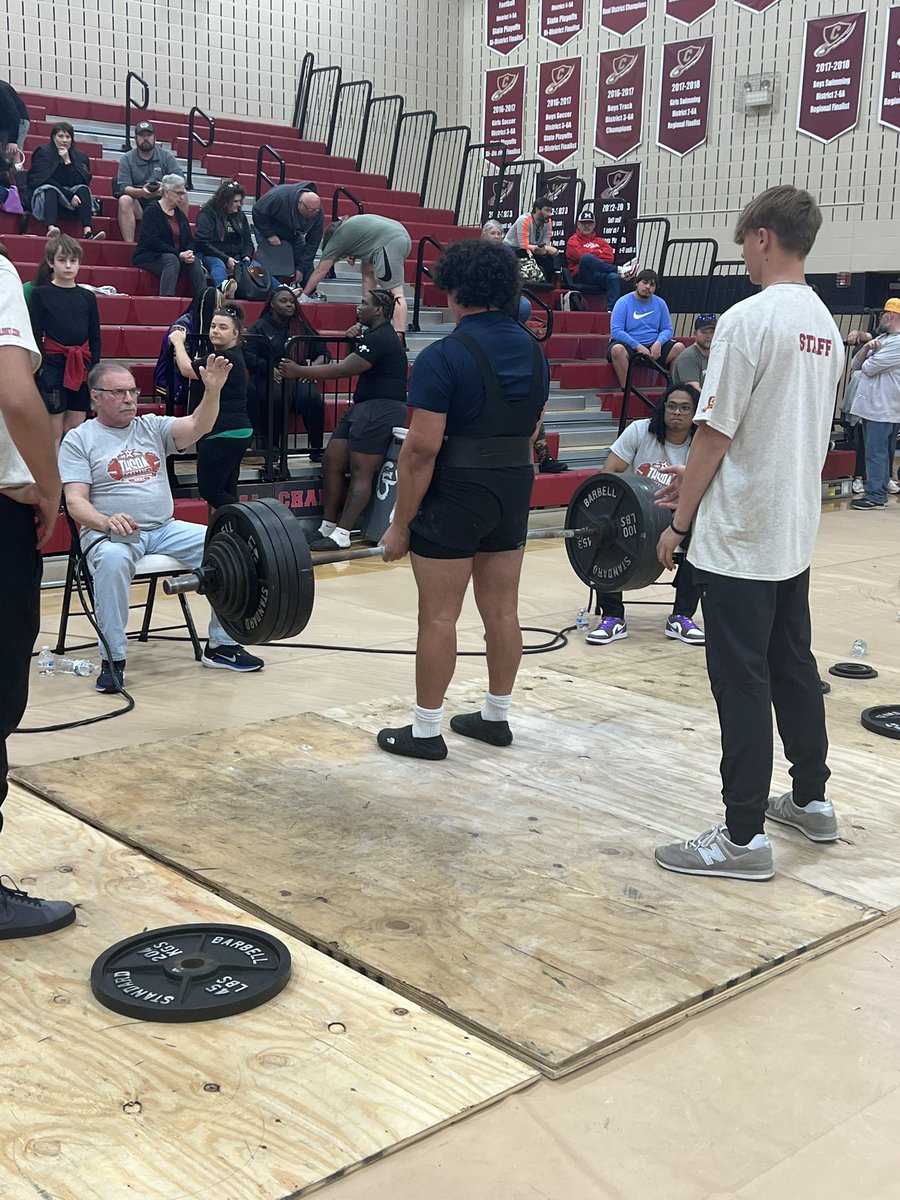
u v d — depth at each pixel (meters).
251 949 2.81
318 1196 2.05
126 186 11.06
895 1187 2.13
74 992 2.63
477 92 16.44
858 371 11.10
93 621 5.05
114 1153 2.10
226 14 14.59
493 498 3.93
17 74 13.19
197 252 10.00
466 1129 2.25
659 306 11.54
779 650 3.44
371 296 8.11
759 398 3.08
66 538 7.07
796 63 13.18
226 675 5.33
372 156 16.02
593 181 15.25
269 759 4.17
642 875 3.32
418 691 4.18
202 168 13.37
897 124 12.50
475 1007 2.61
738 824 3.29
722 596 3.19
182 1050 2.42
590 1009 2.61
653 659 5.66
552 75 15.52
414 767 4.12
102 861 3.30
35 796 3.82
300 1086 2.31
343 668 5.49
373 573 7.71
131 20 13.86
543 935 2.96
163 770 4.04
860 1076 2.47
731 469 3.14
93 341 7.61
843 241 13.08
